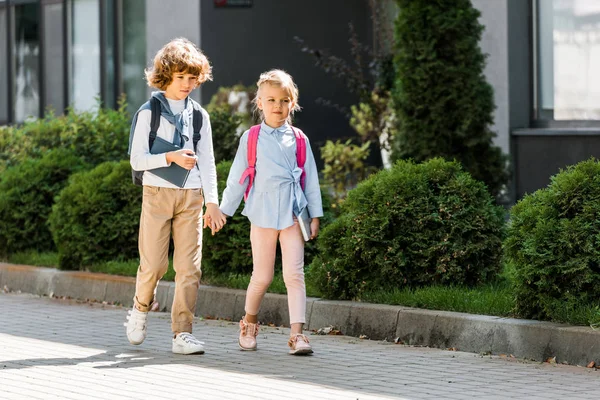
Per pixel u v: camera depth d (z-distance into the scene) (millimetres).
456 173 13719
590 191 11562
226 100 26125
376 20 25078
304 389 9570
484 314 11922
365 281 13344
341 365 10789
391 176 13539
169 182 11430
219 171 15414
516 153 20781
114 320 14117
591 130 19734
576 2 20406
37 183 18594
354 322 12750
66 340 12453
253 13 27547
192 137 11523
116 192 16859
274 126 11578
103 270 16594
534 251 11414
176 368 10648
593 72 20203
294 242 11508
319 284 13414
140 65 28578
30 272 17344
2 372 10492
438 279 13430
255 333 11766
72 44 30406
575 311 11172
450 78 18859
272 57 27766
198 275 11656
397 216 13344
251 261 14734
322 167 27969
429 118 18984
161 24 27906
